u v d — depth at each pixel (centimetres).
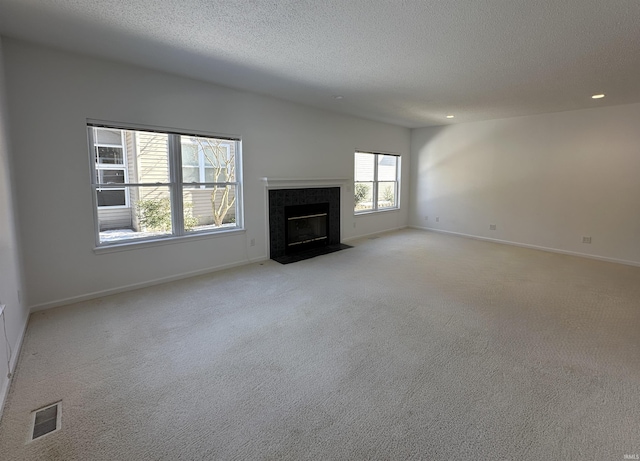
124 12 234
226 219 468
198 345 255
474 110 544
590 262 501
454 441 164
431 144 734
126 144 372
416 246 601
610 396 197
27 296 303
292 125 515
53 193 315
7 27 260
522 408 187
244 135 455
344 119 604
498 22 241
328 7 223
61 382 208
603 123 505
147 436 166
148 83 361
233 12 233
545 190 573
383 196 741
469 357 239
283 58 321
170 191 406
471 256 531
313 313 314
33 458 152
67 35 274
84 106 324
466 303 338
